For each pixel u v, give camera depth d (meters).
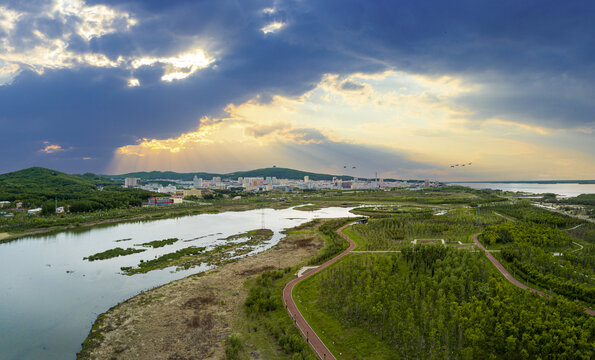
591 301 85.69
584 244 148.38
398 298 89.69
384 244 157.25
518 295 85.25
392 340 71.50
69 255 151.38
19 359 68.06
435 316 77.75
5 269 129.25
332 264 128.88
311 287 104.81
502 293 84.88
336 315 84.25
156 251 160.00
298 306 91.50
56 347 73.00
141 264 135.25
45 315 88.25
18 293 103.88
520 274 109.44
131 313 89.00
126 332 79.06
